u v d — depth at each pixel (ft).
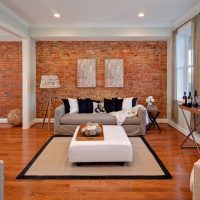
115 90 22.48
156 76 22.36
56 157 12.75
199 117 14.67
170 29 20.04
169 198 8.36
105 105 19.74
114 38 20.93
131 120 17.38
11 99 22.82
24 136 17.43
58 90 22.53
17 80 22.68
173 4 14.73
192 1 14.17
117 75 22.11
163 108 22.56
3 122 22.91
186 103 14.51
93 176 10.25
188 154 13.24
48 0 14.03
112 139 11.89
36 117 22.67
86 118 17.56
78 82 22.26
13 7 15.34
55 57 22.30
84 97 22.53
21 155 13.08
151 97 20.88
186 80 18.93
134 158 12.55
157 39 21.52
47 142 15.72
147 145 15.02
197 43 14.88
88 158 11.25
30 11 16.24
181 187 9.20
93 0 14.02
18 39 21.74
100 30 19.93
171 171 10.78
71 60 22.31
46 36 20.11
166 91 22.40
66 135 17.63
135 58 22.24
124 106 19.49
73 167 11.29
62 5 14.98
